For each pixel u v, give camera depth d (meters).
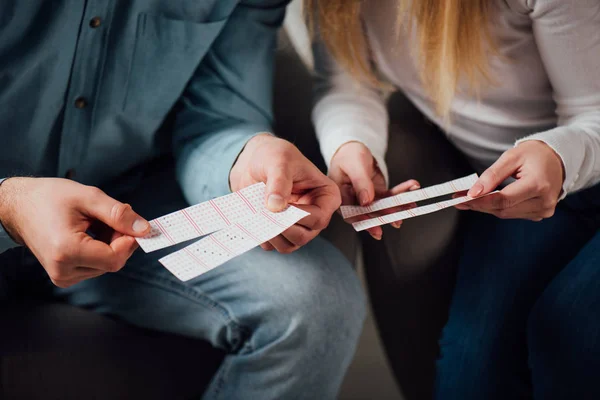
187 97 1.29
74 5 1.09
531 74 1.23
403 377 1.46
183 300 1.15
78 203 0.92
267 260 1.14
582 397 1.11
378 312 1.48
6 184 0.98
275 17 1.34
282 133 1.58
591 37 1.11
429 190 1.12
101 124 1.19
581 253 1.20
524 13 1.15
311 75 1.71
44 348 1.11
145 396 1.15
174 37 1.19
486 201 1.05
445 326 1.31
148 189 1.30
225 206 0.97
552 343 1.14
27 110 1.13
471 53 1.19
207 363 1.20
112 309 1.18
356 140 1.26
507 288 1.25
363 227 1.04
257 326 1.10
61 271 0.92
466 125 1.35
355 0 1.27
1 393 1.08
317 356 1.09
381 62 1.37
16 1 1.07
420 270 1.40
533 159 1.07
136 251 1.18
